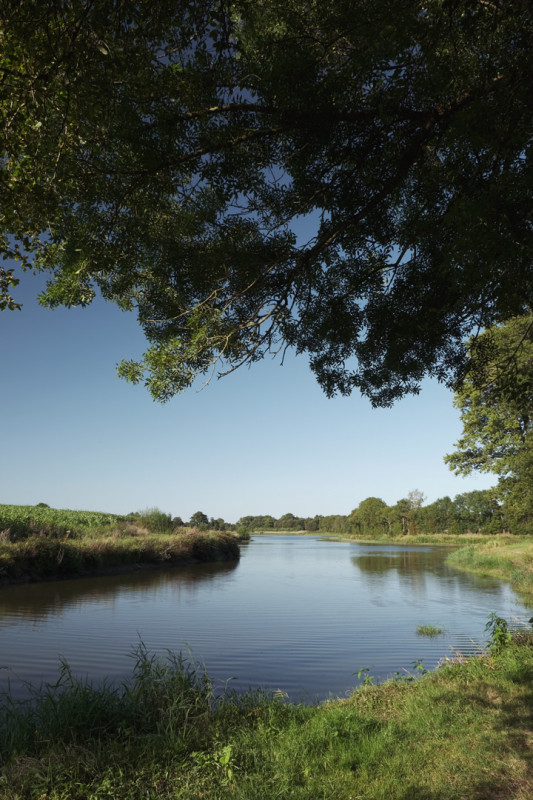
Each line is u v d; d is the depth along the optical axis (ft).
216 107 15.20
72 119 13.52
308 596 64.08
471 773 14.28
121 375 18.01
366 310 21.84
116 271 18.67
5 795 12.79
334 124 15.51
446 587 73.67
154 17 12.61
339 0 13.61
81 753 15.34
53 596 58.95
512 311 12.68
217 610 51.13
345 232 18.21
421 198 18.35
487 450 124.98
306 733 17.28
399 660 31.45
